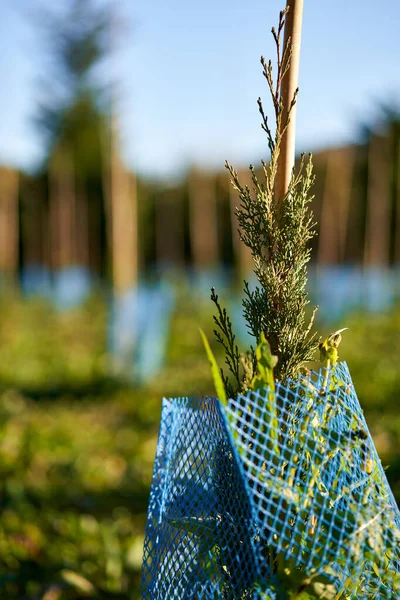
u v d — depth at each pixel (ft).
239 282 64.39
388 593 5.08
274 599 4.75
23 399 30.89
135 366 33.17
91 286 78.84
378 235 65.72
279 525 5.09
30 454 20.52
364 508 5.04
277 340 5.72
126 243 39.81
